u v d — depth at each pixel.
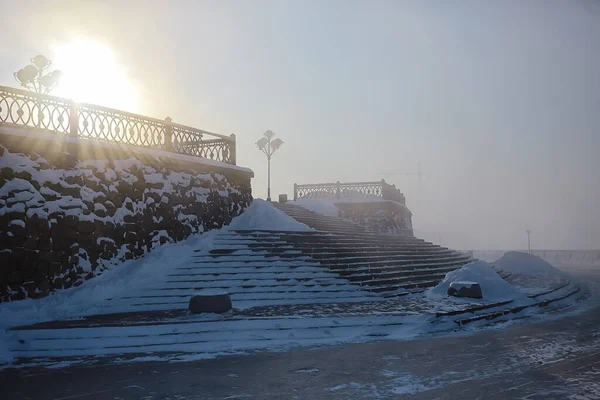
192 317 9.84
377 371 6.75
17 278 10.81
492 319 11.12
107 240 12.83
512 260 23.88
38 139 11.62
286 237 15.97
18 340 8.57
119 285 12.12
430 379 6.31
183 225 15.23
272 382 6.25
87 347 8.33
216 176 17.16
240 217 18.06
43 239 11.39
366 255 16.80
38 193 11.48
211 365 7.20
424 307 11.43
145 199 14.11
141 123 14.58
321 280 13.60
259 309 11.05
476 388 5.86
